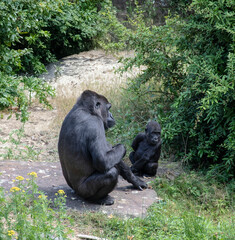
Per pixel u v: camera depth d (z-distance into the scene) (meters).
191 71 8.75
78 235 5.86
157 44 10.61
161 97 11.24
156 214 6.70
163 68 10.41
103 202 7.02
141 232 6.06
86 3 20.25
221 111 8.81
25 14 10.80
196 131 9.70
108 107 7.32
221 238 5.72
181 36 9.91
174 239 5.74
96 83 15.39
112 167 6.80
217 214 7.47
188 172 9.23
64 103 14.40
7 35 10.56
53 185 7.82
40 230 4.68
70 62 18.83
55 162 9.43
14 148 10.78
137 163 8.79
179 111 9.61
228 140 8.50
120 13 20.70
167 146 10.35
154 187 8.19
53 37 19.44
